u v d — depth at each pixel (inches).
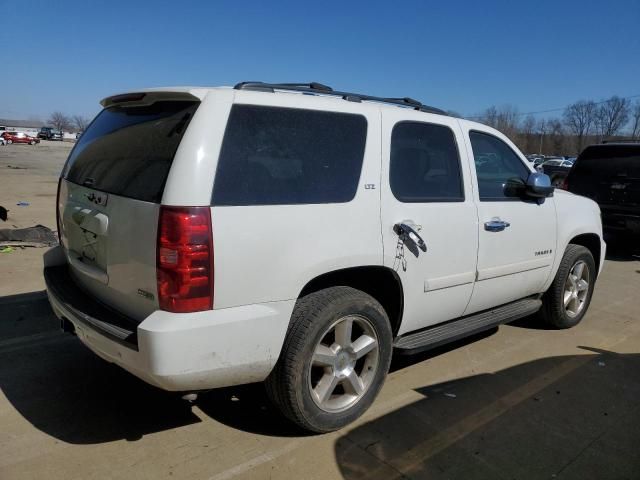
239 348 105.3
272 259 108.2
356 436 124.9
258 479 108.3
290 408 117.0
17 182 730.2
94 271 120.8
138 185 108.1
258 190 108.0
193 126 103.3
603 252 217.3
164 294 99.9
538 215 176.7
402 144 136.8
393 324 140.9
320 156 119.2
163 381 99.7
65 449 116.0
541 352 181.9
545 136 3346.5
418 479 110.4
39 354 163.3
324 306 116.8
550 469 115.6
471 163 155.0
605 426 134.3
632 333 205.5
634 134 3100.4
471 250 151.9
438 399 144.8
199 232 99.3
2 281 236.2
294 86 127.6
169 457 114.5
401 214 131.8
